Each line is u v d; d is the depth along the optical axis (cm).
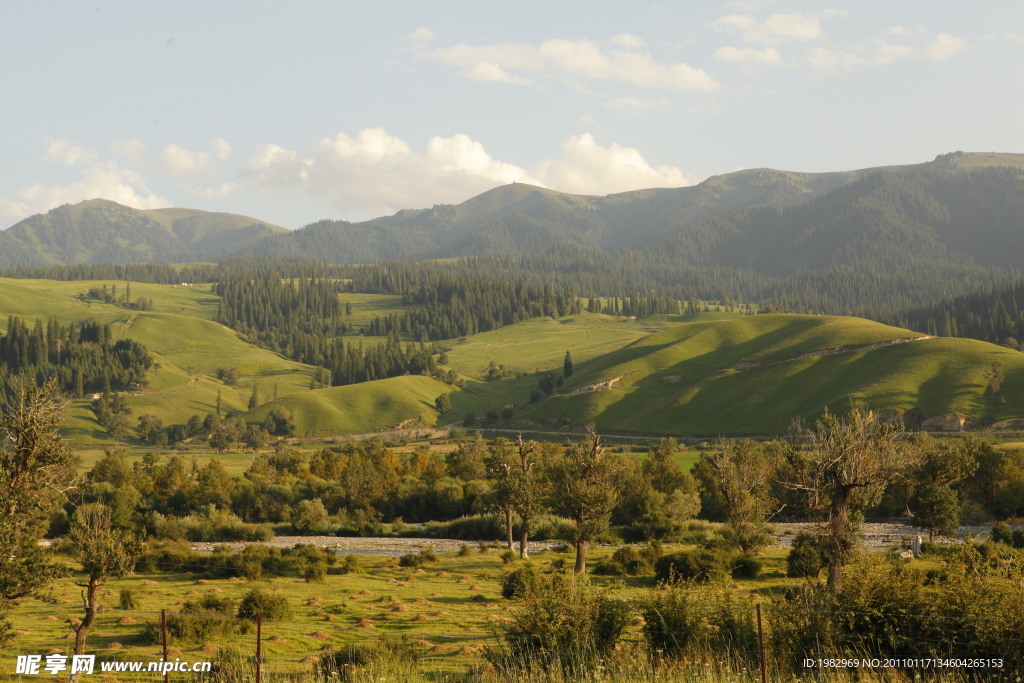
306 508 10831
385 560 7356
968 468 9156
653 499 9981
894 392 19875
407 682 2288
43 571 2528
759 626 1816
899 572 2134
